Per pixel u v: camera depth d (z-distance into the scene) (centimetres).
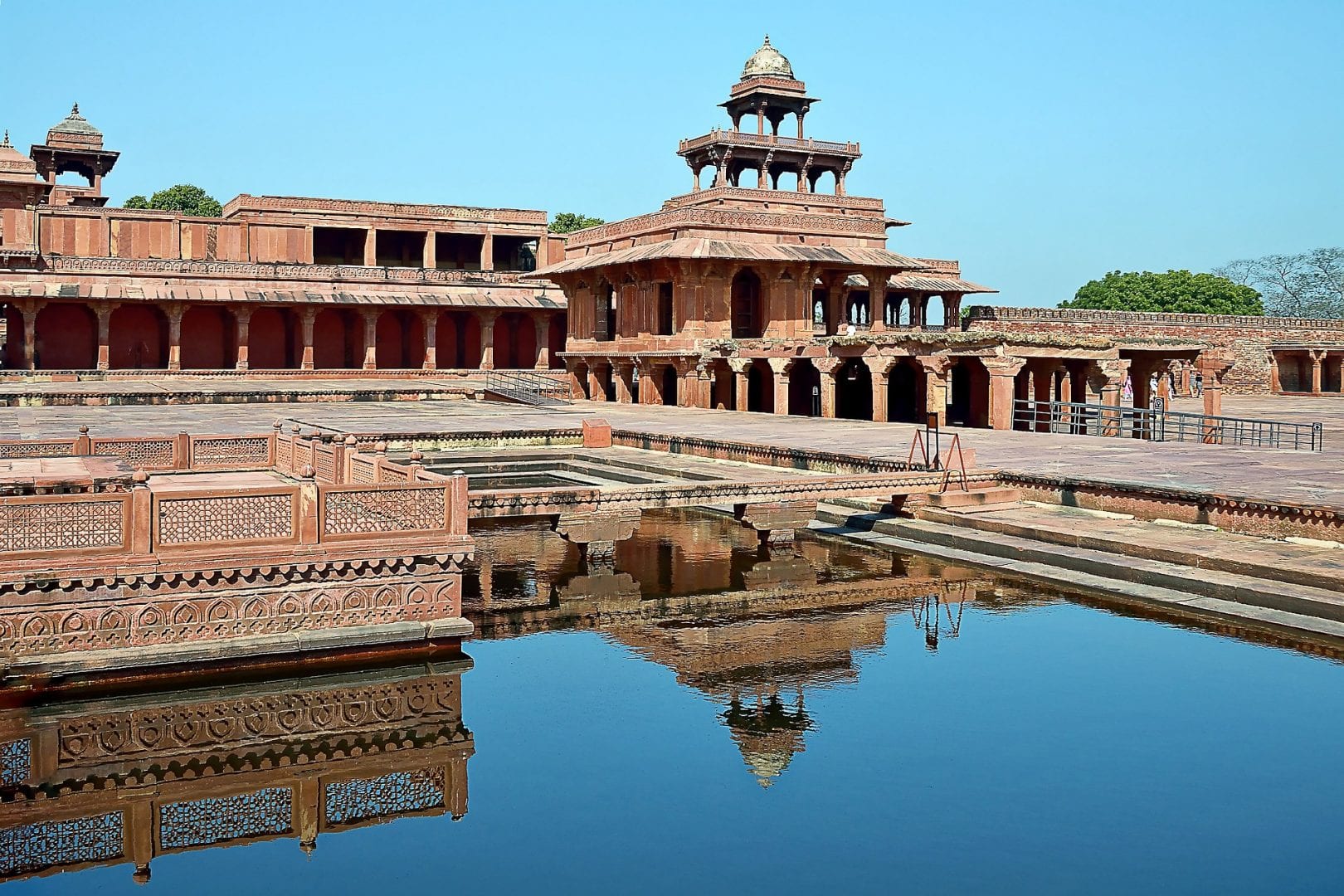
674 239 3906
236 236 4700
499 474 2088
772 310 3906
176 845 672
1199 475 1633
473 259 5525
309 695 918
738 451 2191
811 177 4628
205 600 912
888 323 5250
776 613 1197
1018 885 614
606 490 1355
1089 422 2655
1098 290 7394
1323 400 4488
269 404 3353
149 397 3194
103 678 877
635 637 1106
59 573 864
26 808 718
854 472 1894
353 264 5234
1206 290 7206
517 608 1214
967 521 1538
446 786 754
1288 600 1112
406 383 3934
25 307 3981
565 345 4984
